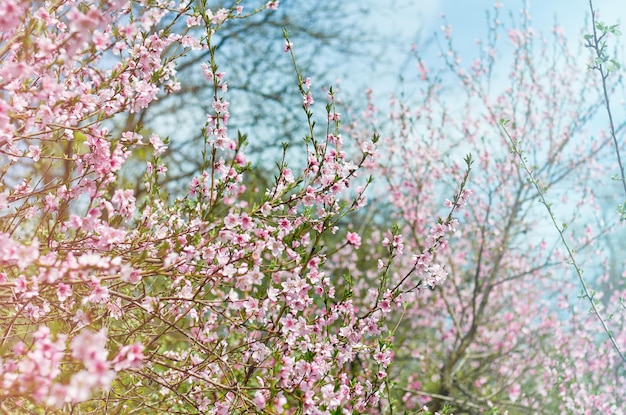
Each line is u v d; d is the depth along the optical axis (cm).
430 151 816
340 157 309
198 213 293
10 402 234
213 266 271
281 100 952
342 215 305
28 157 266
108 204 256
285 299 280
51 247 265
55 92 231
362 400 311
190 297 292
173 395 343
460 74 798
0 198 229
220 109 295
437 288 787
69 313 251
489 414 594
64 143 318
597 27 381
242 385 296
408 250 877
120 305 298
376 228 1002
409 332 893
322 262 288
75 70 269
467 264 920
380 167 820
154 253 288
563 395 654
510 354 778
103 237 254
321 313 327
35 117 232
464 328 859
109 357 190
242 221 262
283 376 262
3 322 297
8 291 264
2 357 213
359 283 891
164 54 379
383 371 318
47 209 266
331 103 320
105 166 256
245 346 316
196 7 296
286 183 300
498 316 899
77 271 216
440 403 716
